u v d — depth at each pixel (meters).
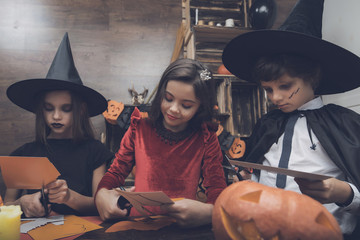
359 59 0.97
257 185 0.56
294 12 1.13
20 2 2.55
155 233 0.71
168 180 1.03
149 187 1.03
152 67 2.74
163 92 0.90
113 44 2.69
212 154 1.04
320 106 1.13
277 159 1.14
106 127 2.33
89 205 1.08
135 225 0.78
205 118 1.02
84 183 1.33
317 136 1.03
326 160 1.04
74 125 1.32
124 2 2.75
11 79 2.47
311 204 0.50
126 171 1.08
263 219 0.48
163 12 2.81
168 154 1.05
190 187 1.04
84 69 2.62
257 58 1.18
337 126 1.04
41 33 2.56
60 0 2.62
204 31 2.54
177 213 0.74
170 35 2.81
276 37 1.00
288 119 1.17
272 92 1.06
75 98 1.30
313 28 1.09
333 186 0.77
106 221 0.84
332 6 2.17
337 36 2.12
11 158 0.71
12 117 2.42
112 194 0.87
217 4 2.88
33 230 0.72
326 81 1.18
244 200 0.51
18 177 0.80
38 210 0.87
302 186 0.77
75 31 2.62
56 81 1.21
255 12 2.49
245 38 1.08
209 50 2.81
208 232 0.72
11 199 1.28
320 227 0.46
